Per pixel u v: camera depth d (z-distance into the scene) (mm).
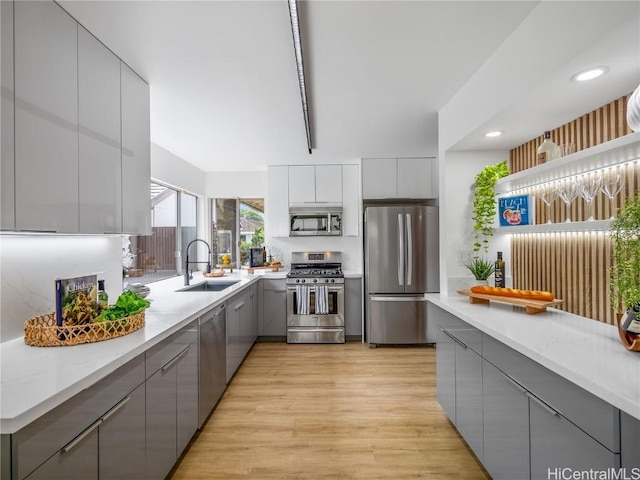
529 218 2197
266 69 2131
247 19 1639
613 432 995
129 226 2088
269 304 4562
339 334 4449
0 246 1549
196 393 2236
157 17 1618
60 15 1537
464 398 2070
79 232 1670
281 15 1611
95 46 1778
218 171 5145
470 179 2723
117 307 1720
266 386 3105
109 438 1304
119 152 1989
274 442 2221
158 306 2369
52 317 1658
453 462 2012
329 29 1733
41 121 1439
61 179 1551
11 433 901
